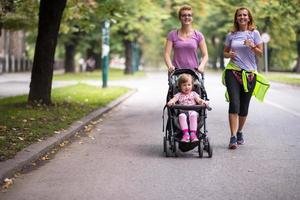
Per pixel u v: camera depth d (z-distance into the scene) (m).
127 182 11.64
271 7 35.44
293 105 30.89
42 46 26.12
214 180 11.82
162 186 11.27
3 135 16.61
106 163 13.76
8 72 94.06
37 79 26.30
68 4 32.59
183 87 14.70
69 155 14.90
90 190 10.95
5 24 43.47
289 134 19.11
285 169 12.97
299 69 94.88
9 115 21.53
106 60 45.50
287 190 10.91
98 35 81.38
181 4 32.47
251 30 16.28
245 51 16.05
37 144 15.32
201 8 32.41
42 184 11.47
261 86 16.09
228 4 32.59
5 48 99.25
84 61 125.19
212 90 46.41
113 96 35.28
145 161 14.02
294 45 100.25
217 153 15.20
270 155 14.87
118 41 81.31
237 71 16.03
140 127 21.36
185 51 15.66
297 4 34.47
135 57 121.69
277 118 24.20
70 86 45.19
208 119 24.00
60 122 20.45
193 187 11.18
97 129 20.62
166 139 14.63
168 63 15.50
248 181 11.71
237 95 15.98
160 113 27.06
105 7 32.25
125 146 16.53
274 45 86.62
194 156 14.75
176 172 12.65
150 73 112.88
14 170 12.33
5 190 10.97
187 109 14.55
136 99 36.78
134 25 67.31
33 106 25.22
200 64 15.48
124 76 79.56
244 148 16.09
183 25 15.69
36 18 42.84
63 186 11.30
